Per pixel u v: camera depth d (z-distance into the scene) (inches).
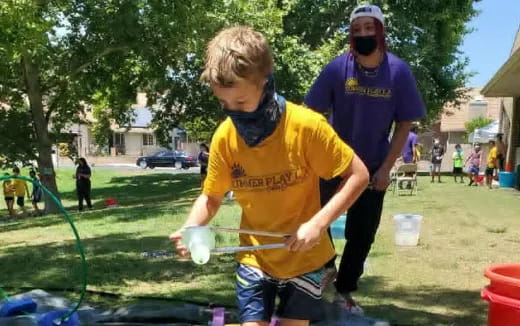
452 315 153.3
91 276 207.3
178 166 1685.5
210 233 78.1
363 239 142.3
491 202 473.1
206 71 76.9
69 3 544.1
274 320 107.5
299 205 86.7
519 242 270.7
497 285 107.4
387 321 137.5
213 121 958.4
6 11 330.3
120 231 343.6
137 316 146.6
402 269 210.7
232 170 87.0
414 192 581.3
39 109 650.2
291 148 82.1
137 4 536.1
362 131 137.8
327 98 140.9
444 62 931.3
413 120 139.8
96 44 608.4
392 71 134.8
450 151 1584.6
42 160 657.0
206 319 145.7
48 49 563.5
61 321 136.0
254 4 664.4
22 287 191.9
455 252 243.9
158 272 211.9
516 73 560.1
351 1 768.9
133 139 2171.5
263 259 88.0
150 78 720.3
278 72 693.9
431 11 815.1
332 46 722.2
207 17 586.2
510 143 759.7
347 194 82.7
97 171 1449.3
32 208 788.0
